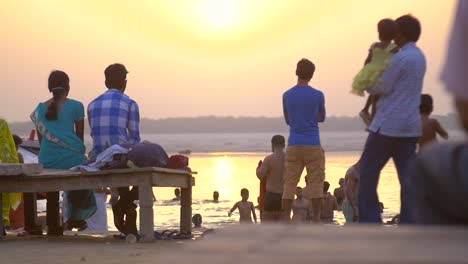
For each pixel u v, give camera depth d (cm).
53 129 1388
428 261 204
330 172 7425
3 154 1487
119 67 1366
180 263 211
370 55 1001
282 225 262
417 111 998
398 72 978
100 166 1281
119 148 1284
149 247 1162
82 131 1409
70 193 1410
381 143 995
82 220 1435
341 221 2577
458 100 265
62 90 1403
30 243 1243
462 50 264
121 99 1348
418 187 273
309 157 1395
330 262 206
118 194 1370
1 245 1216
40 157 1403
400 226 257
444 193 263
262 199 1661
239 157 15050
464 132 269
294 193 1414
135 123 1353
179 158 1338
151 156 1265
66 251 1117
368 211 1009
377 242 229
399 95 988
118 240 1295
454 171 258
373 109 1014
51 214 1444
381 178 6044
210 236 246
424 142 1199
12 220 1650
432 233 237
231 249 225
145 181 1226
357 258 209
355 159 11269
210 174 8181
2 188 1292
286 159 1416
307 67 1401
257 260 211
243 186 6225
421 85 998
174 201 4634
